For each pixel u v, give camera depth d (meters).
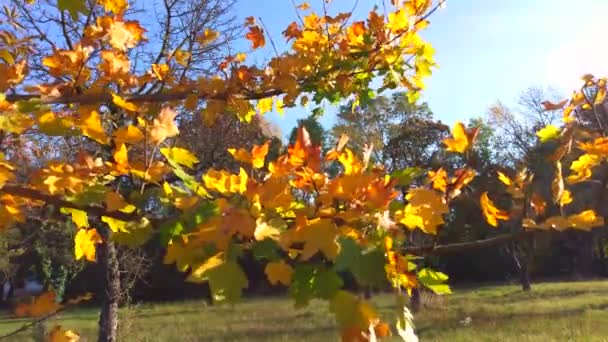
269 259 1.29
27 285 27.52
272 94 2.83
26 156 3.07
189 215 1.37
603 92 1.73
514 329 11.10
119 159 1.58
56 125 1.72
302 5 3.10
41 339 7.80
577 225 1.54
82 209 1.61
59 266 21.53
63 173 1.61
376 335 1.30
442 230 1.56
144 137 1.58
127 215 1.52
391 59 2.99
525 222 1.57
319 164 1.30
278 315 15.37
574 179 1.65
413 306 14.66
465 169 1.53
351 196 1.29
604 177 1.59
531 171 1.67
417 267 1.77
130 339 10.40
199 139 6.28
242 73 2.76
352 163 1.35
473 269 28.55
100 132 1.64
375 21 2.96
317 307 15.95
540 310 14.00
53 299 2.27
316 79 3.01
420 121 9.64
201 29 6.05
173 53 3.50
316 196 1.32
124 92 2.24
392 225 1.33
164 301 24.11
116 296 6.72
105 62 2.13
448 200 1.53
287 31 3.09
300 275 1.28
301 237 1.26
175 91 2.73
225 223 1.27
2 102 1.73
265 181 1.32
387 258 1.31
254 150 1.46
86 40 2.09
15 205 2.10
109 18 2.09
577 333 10.07
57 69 2.03
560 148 1.61
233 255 1.30
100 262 6.72
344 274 1.36
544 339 9.73
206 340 11.48
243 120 3.09
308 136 1.31
